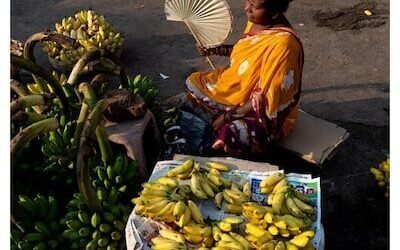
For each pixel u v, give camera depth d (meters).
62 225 3.43
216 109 4.25
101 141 3.61
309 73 5.39
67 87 3.99
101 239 3.36
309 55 5.61
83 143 3.15
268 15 3.89
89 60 3.90
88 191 3.27
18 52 5.00
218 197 3.23
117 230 3.43
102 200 3.52
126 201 3.72
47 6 6.49
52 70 5.50
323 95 5.13
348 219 4.07
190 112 4.42
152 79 5.38
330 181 4.32
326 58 5.56
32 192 3.69
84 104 3.54
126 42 5.86
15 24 6.23
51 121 3.26
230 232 3.02
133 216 3.15
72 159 3.66
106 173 3.68
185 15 4.36
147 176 3.97
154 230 3.09
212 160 3.60
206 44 4.42
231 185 3.32
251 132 3.98
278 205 3.12
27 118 3.41
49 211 3.47
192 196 3.28
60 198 3.74
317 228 3.10
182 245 2.93
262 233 2.97
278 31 3.89
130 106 3.85
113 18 6.24
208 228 3.03
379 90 5.17
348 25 5.96
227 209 3.18
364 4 6.23
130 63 5.59
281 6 3.88
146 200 3.14
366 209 4.12
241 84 4.14
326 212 4.11
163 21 6.14
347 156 4.50
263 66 3.90
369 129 4.77
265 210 3.08
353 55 5.59
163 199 3.13
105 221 3.42
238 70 4.12
